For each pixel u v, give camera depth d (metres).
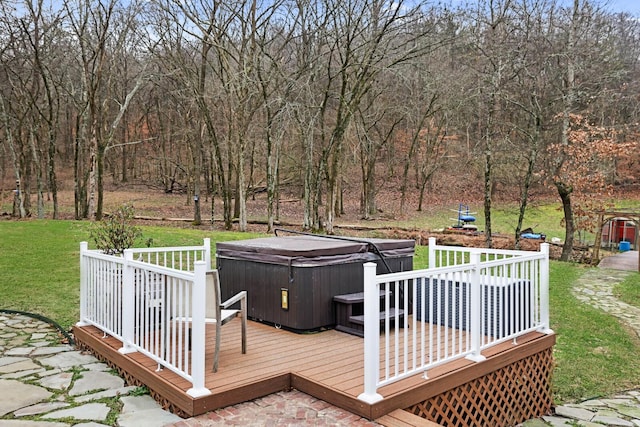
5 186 26.28
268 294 5.66
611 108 19.44
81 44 18.14
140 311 4.52
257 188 26.72
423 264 11.71
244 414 3.50
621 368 6.84
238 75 17.12
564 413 5.40
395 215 24.50
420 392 3.71
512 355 4.72
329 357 4.45
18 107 19.58
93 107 18.00
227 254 6.20
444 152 26.88
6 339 5.93
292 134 21.22
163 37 18.52
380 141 25.28
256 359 4.38
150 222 19.55
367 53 16.28
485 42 15.01
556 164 14.96
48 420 3.54
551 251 16.14
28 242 12.12
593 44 14.74
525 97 15.39
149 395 4.05
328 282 5.48
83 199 18.83
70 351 5.42
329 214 17.48
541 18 14.63
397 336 3.63
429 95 22.31
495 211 24.31
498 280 5.11
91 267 5.49
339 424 3.32
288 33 18.12
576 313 8.87
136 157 30.48
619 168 23.20
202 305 3.58
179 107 24.27
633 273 12.59
